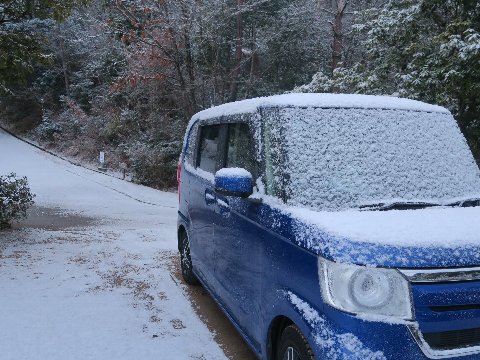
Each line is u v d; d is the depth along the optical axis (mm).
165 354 3826
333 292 2344
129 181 23984
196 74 20672
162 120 24312
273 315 2898
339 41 21562
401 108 3686
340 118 3416
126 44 21703
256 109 3629
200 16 18438
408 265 2281
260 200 3195
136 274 6148
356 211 2840
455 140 3643
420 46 10297
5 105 40219
